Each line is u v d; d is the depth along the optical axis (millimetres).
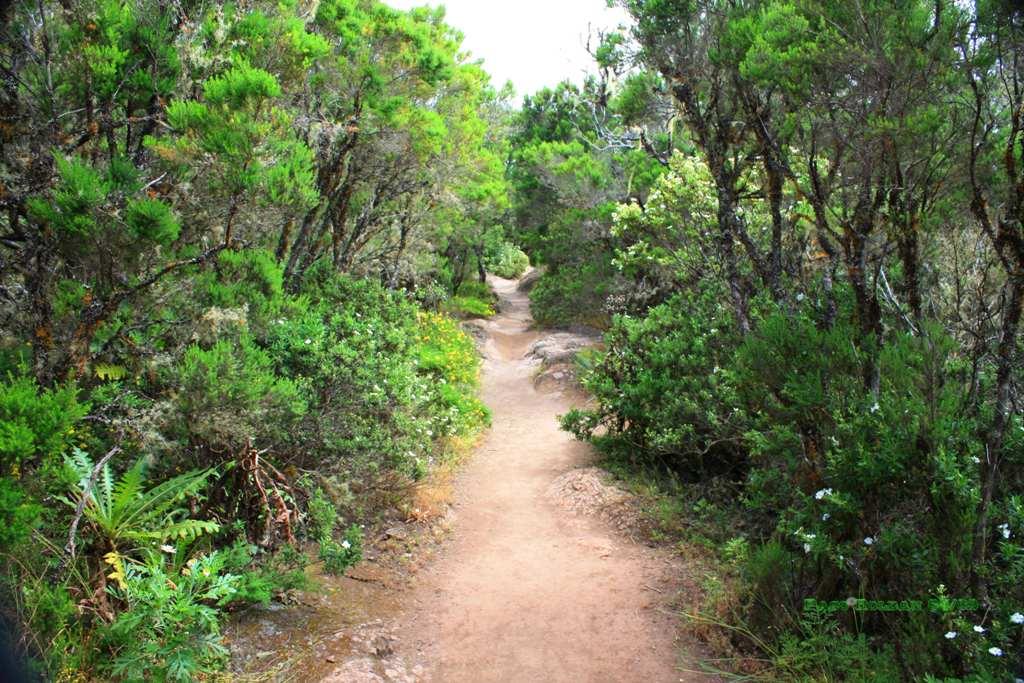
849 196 5695
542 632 5285
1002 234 3816
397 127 10898
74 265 5070
